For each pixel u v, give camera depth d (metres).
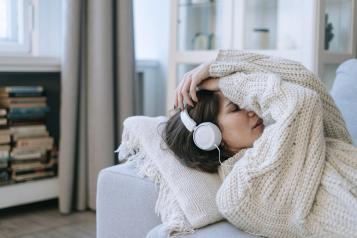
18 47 2.62
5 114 2.45
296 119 1.00
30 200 2.57
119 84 2.64
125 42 2.63
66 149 2.52
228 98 1.14
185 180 1.11
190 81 1.20
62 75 2.50
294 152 0.98
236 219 0.96
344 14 2.57
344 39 2.59
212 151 1.17
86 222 2.44
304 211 0.94
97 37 2.51
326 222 0.93
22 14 2.62
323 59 2.40
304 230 0.95
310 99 1.02
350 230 0.90
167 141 1.22
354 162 1.02
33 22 2.66
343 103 1.50
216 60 1.22
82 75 2.57
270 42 2.67
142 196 1.20
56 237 2.22
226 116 1.15
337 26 2.53
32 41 2.67
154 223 1.18
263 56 1.20
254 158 1.00
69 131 2.51
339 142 1.09
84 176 2.61
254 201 0.95
